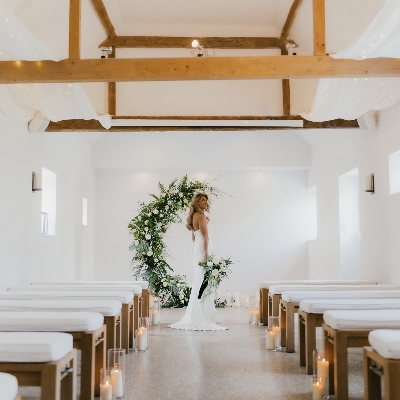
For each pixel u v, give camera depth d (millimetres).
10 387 1966
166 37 7594
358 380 3662
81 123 6945
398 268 5555
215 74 4055
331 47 6418
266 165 9672
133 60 4082
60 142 7504
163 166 9656
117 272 9836
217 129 7332
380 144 6035
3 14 3346
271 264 9938
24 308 3598
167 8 7207
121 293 4496
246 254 9938
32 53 3945
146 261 8047
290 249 9961
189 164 9648
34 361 2477
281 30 7523
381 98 5051
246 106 7895
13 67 4121
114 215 9898
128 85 7875
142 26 7504
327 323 3305
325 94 4977
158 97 7891
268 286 6191
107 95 7820
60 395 2705
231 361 4324
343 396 3129
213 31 7586
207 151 9680
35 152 6371
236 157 9672
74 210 8367
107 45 7543
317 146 9188
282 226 9992
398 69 4059
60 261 7570
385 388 2432
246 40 7602
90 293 4457
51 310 3596
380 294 4375
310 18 6602
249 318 6605
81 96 4914
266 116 7668
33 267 6328
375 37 3561
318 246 9117
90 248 9570
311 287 5234
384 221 5941
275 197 10008
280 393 3355
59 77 4105
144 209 8062
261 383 3607
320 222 9000
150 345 5074
